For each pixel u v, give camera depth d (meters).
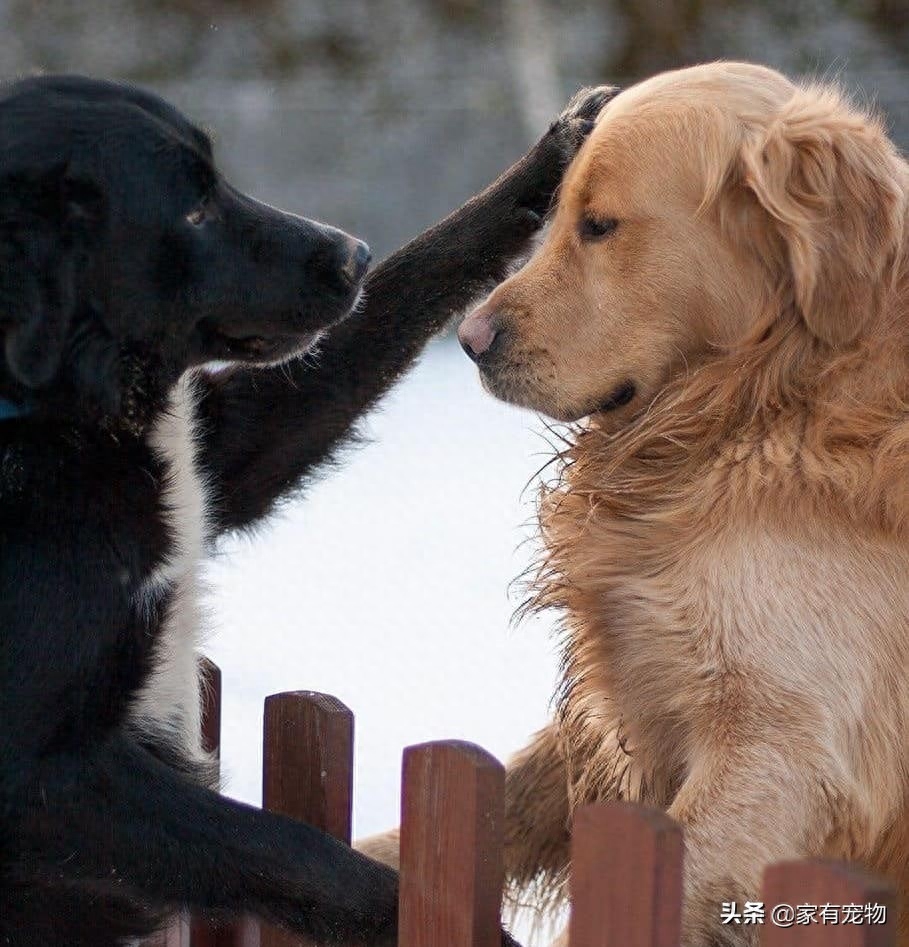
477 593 12.09
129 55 26.91
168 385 5.84
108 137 5.52
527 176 6.63
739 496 4.91
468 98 25.72
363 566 12.97
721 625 4.77
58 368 5.32
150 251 5.64
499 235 6.64
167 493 5.66
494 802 3.77
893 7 25.66
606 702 5.36
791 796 4.55
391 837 6.10
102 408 5.50
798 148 4.97
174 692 5.62
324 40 26.97
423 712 9.31
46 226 5.34
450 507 14.85
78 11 27.03
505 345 5.40
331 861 4.64
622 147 5.20
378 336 6.55
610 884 3.37
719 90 5.18
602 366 5.30
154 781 4.96
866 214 4.88
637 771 5.19
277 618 11.56
